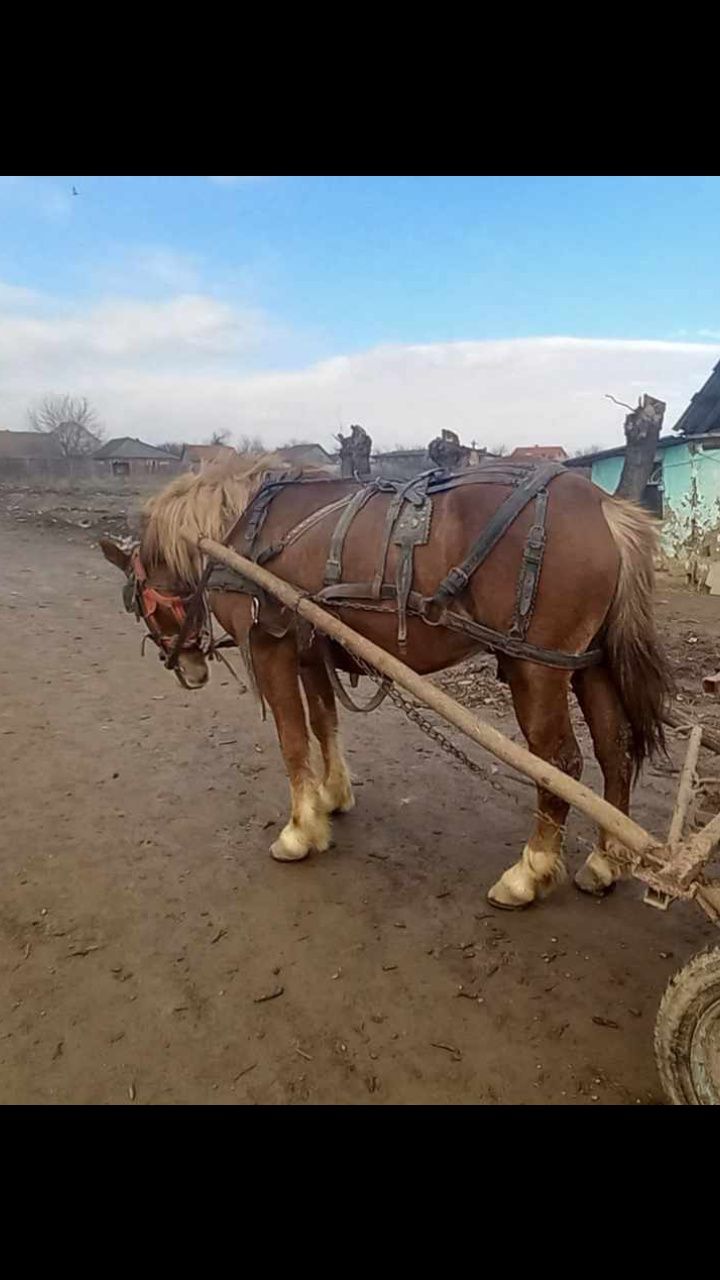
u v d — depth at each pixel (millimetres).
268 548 3471
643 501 15781
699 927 3279
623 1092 2406
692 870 2006
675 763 4879
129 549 4348
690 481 14500
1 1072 2523
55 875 3740
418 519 3045
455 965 3045
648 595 3057
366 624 3221
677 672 6914
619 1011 2771
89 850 3982
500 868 3789
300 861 3842
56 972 3027
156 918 3385
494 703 6168
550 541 2883
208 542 3590
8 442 60375
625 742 3268
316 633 3473
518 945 3166
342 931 3275
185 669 4254
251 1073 2512
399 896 3541
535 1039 2643
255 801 4578
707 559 12180
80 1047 2631
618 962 3049
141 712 6230
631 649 3055
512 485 3021
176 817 4363
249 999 2865
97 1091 2443
